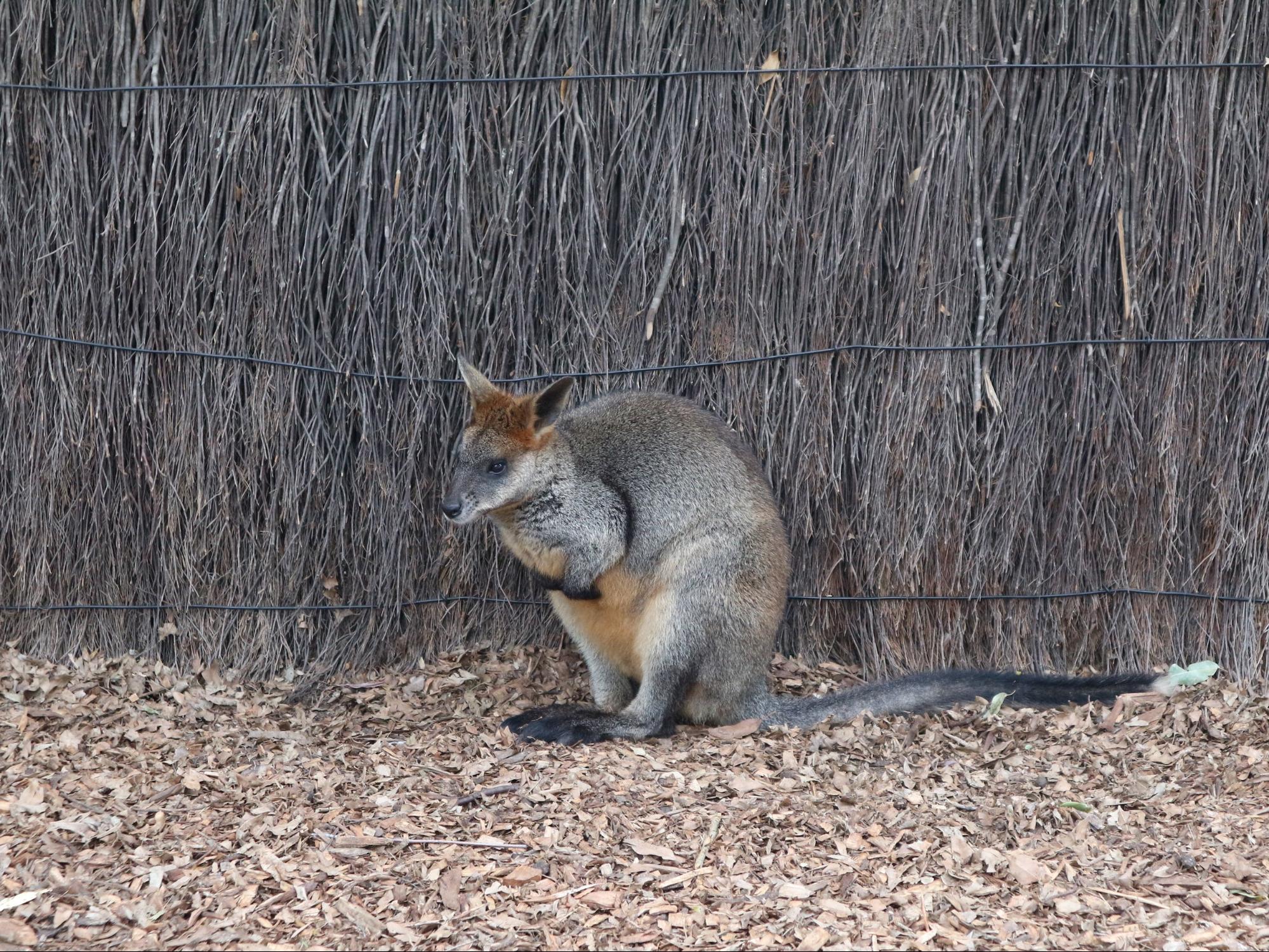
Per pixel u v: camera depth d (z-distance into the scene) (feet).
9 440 18.01
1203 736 16.29
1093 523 18.53
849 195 17.89
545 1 17.80
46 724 16.25
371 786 14.69
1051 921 11.74
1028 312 18.01
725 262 18.17
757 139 17.90
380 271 18.02
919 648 18.65
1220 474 18.07
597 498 16.58
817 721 16.96
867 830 13.57
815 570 18.81
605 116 18.04
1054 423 18.31
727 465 16.76
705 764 15.53
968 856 12.94
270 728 16.75
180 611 18.28
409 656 18.84
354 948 11.30
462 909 11.94
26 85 17.39
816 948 11.25
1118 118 17.78
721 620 16.57
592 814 13.88
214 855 12.89
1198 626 18.42
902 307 17.94
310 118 17.69
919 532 18.34
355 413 18.28
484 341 18.48
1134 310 17.97
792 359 18.29
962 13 17.47
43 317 17.80
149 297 17.79
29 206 17.70
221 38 17.46
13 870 12.36
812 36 17.72
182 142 17.63
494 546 18.95
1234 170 17.63
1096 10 17.60
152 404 18.01
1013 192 17.88
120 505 18.16
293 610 18.31
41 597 18.24
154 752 15.58
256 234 17.66
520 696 17.92
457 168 18.01
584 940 11.46
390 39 17.71
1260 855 12.87
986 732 16.74
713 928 11.64
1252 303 17.84
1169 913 11.80
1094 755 15.78
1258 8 17.38
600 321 18.48
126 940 11.35
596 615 17.28
